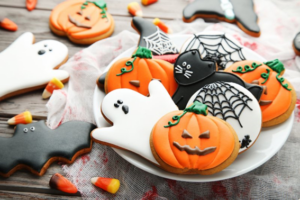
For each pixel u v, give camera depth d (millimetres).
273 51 468
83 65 436
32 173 366
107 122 370
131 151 344
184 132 333
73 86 430
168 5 513
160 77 384
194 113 345
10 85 410
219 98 357
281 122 365
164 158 329
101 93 394
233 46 417
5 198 357
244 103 352
